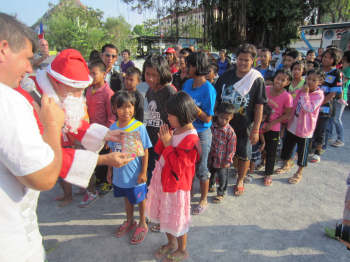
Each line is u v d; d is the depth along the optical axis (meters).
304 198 3.15
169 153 2.05
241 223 2.70
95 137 1.86
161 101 2.77
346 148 4.72
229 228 2.63
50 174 0.97
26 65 1.02
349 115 7.00
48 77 1.70
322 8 12.71
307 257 2.22
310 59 6.50
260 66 5.03
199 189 3.43
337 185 3.43
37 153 0.92
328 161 4.19
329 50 3.96
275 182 3.57
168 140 2.09
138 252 2.33
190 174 2.10
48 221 2.77
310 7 12.51
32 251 1.13
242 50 2.83
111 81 4.47
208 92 2.64
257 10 11.92
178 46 7.58
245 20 11.67
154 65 2.62
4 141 0.87
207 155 2.81
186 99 1.98
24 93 1.36
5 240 1.00
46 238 2.50
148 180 3.03
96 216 2.87
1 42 0.91
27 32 0.99
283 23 12.35
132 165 2.34
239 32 11.86
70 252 2.32
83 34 28.97
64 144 2.48
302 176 3.71
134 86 3.08
